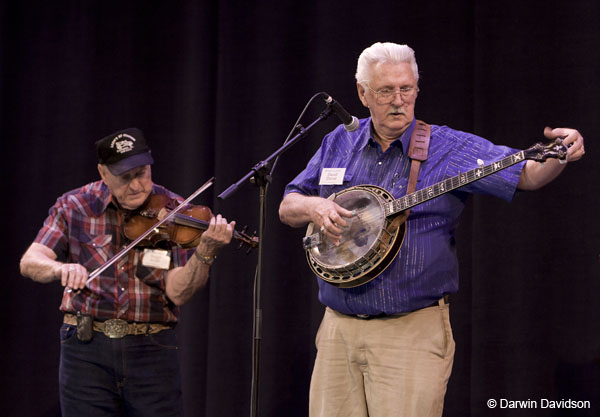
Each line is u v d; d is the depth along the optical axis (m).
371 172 4.15
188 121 6.43
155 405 4.54
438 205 3.91
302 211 4.12
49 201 6.75
